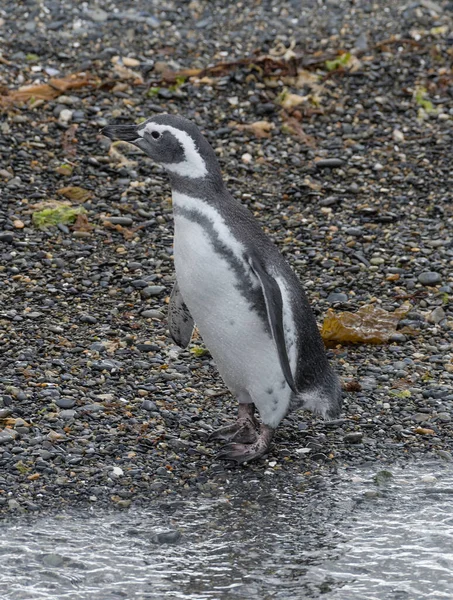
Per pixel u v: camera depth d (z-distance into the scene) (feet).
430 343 72.08
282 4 119.24
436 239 84.53
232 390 59.57
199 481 56.75
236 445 59.36
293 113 100.22
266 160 93.76
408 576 48.96
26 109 95.66
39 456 57.00
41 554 49.47
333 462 59.47
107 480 55.77
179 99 100.68
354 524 53.36
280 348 53.62
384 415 64.23
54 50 106.42
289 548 51.01
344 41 112.16
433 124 100.53
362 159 94.84
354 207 88.43
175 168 55.21
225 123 98.22
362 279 79.05
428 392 66.13
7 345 67.00
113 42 109.09
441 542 51.85
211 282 54.54
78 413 61.05
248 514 53.93
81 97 98.89
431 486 57.16
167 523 52.75
